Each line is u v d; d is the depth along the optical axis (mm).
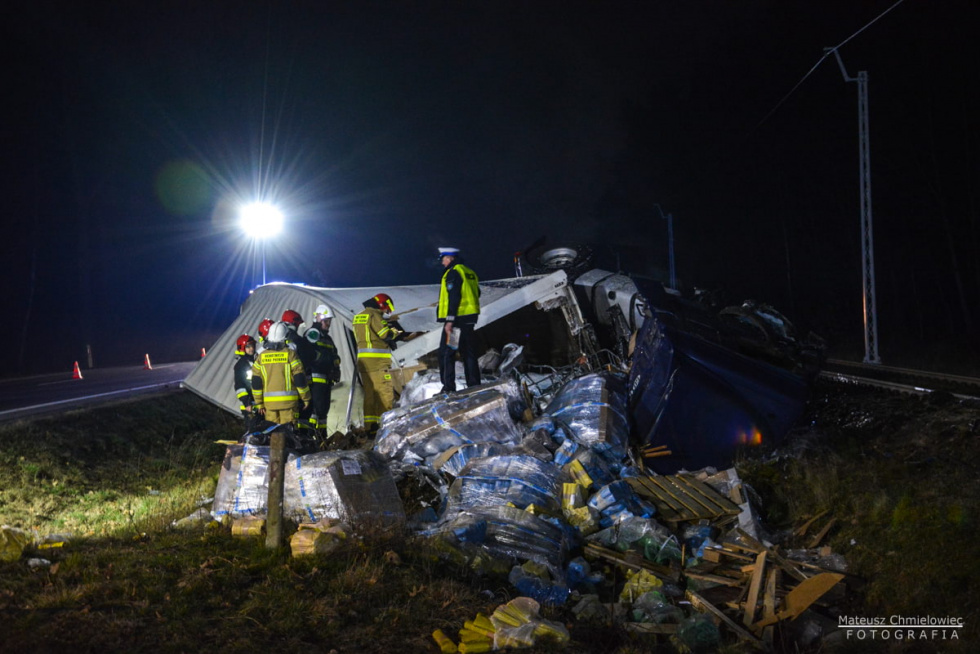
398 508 6781
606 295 12805
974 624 4734
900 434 8023
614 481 7277
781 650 5043
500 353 12133
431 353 11375
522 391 9023
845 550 6164
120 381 20469
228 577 5309
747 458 8094
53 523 7082
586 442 8008
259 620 4695
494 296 12820
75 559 5453
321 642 4508
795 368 8617
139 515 7582
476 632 4723
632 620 5344
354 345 11898
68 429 10141
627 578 6082
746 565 6059
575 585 5926
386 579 5375
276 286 13367
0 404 14258
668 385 8258
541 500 6793
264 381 8359
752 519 6680
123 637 4355
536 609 4961
